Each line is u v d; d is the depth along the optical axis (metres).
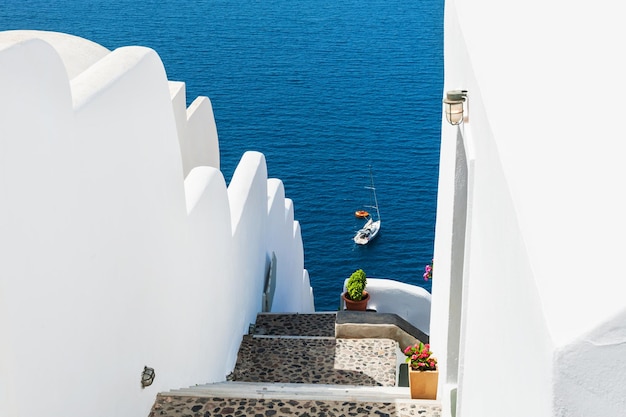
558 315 2.21
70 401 4.11
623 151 2.59
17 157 3.37
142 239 5.26
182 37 116.81
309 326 10.27
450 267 6.17
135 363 5.25
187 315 6.55
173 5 143.12
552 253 2.41
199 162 10.52
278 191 12.41
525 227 2.59
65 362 4.01
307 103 85.50
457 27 5.83
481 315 3.93
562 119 3.02
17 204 3.38
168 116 5.79
